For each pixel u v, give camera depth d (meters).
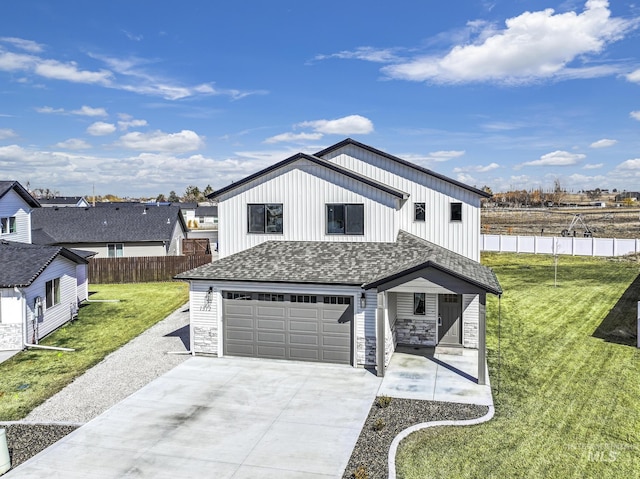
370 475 8.99
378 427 10.82
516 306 22.72
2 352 17.31
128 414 11.80
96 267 33.50
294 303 15.59
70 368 15.50
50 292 20.05
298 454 9.82
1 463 9.17
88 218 39.88
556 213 85.19
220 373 14.65
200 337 16.41
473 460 9.42
